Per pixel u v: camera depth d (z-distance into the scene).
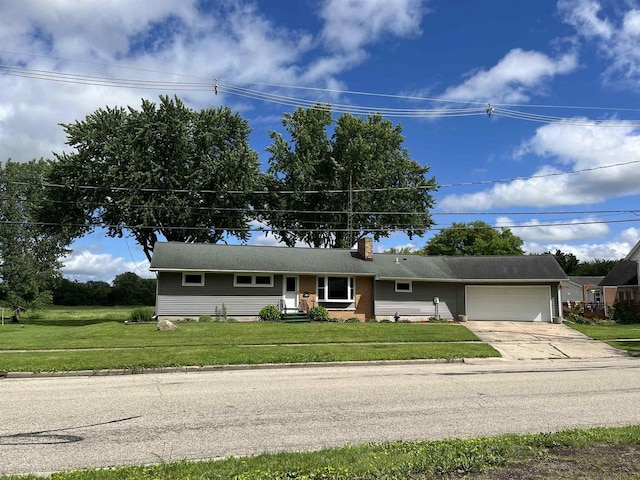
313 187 44.47
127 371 13.75
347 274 29.97
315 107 42.91
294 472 5.20
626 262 46.75
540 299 31.09
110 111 36.44
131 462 6.05
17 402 9.60
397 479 4.99
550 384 11.73
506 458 5.63
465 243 67.31
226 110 38.38
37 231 43.78
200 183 37.59
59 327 29.11
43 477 5.24
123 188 35.19
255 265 28.97
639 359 17.42
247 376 13.09
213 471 5.25
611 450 5.98
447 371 14.11
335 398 9.95
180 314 27.81
